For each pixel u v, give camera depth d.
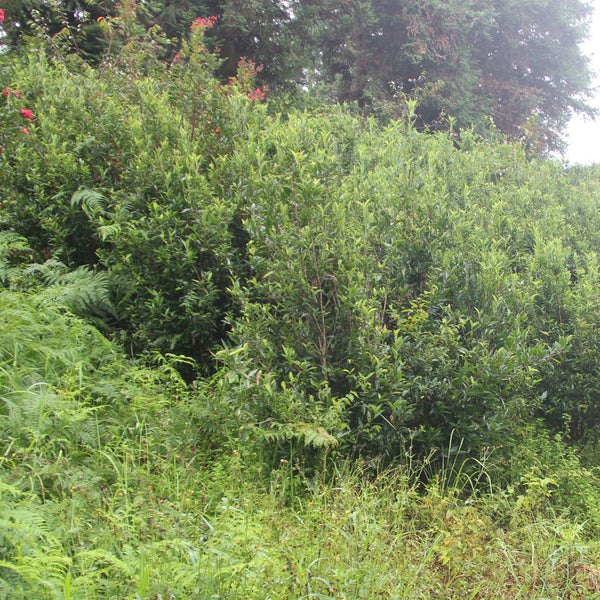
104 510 2.53
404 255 4.19
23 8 9.73
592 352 4.60
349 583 2.31
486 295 4.09
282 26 14.53
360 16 16.97
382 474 3.33
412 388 3.61
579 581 2.82
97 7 10.35
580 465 4.25
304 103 14.45
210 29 12.88
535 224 5.86
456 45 18.33
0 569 2.03
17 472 2.52
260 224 4.00
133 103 5.91
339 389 3.77
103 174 4.93
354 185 5.04
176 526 2.43
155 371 4.04
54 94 5.61
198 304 4.30
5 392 3.18
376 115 12.24
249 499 2.86
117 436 3.27
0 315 3.54
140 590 1.94
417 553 2.70
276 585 2.15
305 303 3.74
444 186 4.89
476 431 3.65
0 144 4.97
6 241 4.59
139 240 4.36
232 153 5.39
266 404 3.38
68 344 3.79
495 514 3.37
